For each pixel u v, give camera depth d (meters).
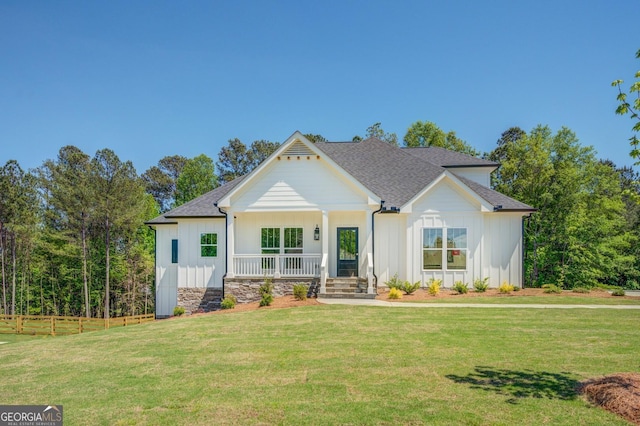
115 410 6.18
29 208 40.97
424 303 15.89
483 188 22.48
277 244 21.41
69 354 10.16
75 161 46.25
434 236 19.89
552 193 31.34
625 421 5.30
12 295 40.50
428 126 47.66
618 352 8.84
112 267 42.97
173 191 66.38
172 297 22.83
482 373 7.46
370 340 10.13
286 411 5.89
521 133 49.84
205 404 6.28
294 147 19.89
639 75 6.39
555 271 30.67
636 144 6.53
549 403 5.98
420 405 5.98
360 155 25.08
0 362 9.59
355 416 5.64
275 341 10.37
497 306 15.01
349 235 20.98
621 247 31.48
